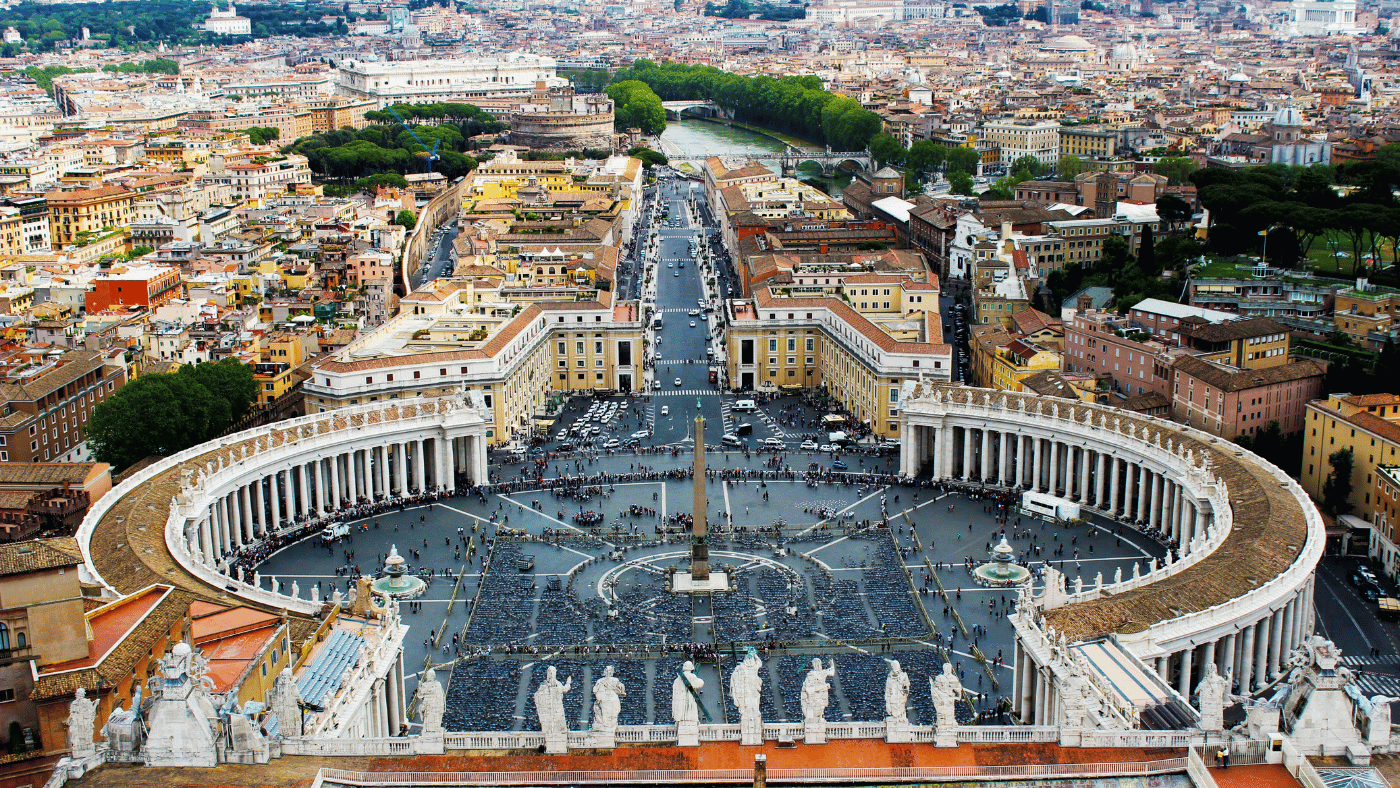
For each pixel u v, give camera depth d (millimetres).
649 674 183875
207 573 183000
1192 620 163750
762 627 199750
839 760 121688
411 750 123125
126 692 134375
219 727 120562
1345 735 115438
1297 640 186500
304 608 171750
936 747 123875
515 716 170750
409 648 194625
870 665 185875
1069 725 124688
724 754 123125
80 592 134250
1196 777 115562
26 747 130125
